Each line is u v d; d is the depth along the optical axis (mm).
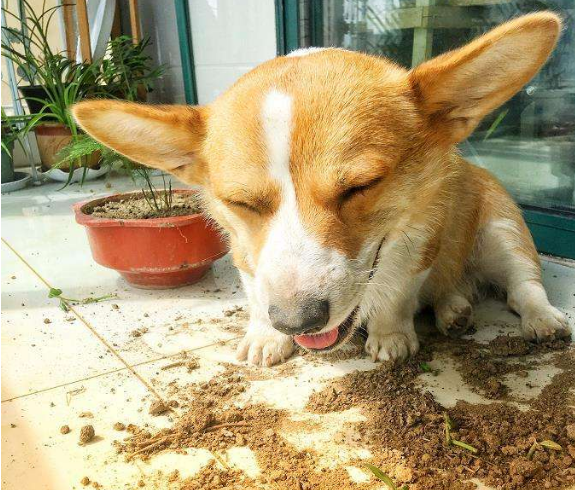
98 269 663
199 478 336
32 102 1143
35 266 676
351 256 337
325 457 349
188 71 1125
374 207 346
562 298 536
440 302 506
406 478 328
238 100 357
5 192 1038
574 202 638
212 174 367
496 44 332
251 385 428
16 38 1190
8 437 377
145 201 653
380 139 339
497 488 319
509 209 534
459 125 385
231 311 547
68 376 446
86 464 352
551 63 630
